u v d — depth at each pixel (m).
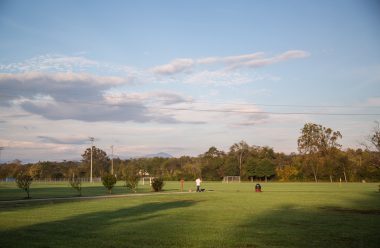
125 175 68.19
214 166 148.38
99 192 58.16
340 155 125.50
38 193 54.69
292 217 24.55
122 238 16.78
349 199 41.03
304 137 133.88
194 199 41.88
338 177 124.81
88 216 25.08
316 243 15.73
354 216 25.08
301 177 131.12
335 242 15.94
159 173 156.88
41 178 153.88
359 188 70.94
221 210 29.16
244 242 15.92
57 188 73.38
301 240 16.38
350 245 15.34
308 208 30.80
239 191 61.78
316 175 128.38
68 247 14.80
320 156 130.62
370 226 20.42
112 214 26.31
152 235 17.56
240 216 25.17
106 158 173.75
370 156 31.98
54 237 16.98
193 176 146.25
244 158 150.38
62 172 162.00
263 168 137.00
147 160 172.75
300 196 46.69
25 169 151.38
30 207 31.72
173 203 36.16
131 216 25.08
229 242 15.92
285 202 37.09
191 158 171.50
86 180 147.75
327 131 132.00
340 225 20.81
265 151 153.38
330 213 26.98
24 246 14.95
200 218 24.05
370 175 117.81
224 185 96.38
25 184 43.88
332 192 56.00
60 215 25.61
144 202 37.38
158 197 45.66
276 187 79.81
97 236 17.27
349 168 123.31
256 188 58.66
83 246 15.00
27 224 21.11
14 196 46.84
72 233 18.06
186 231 18.73
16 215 25.53
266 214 26.33
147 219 23.48
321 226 20.45
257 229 19.41
